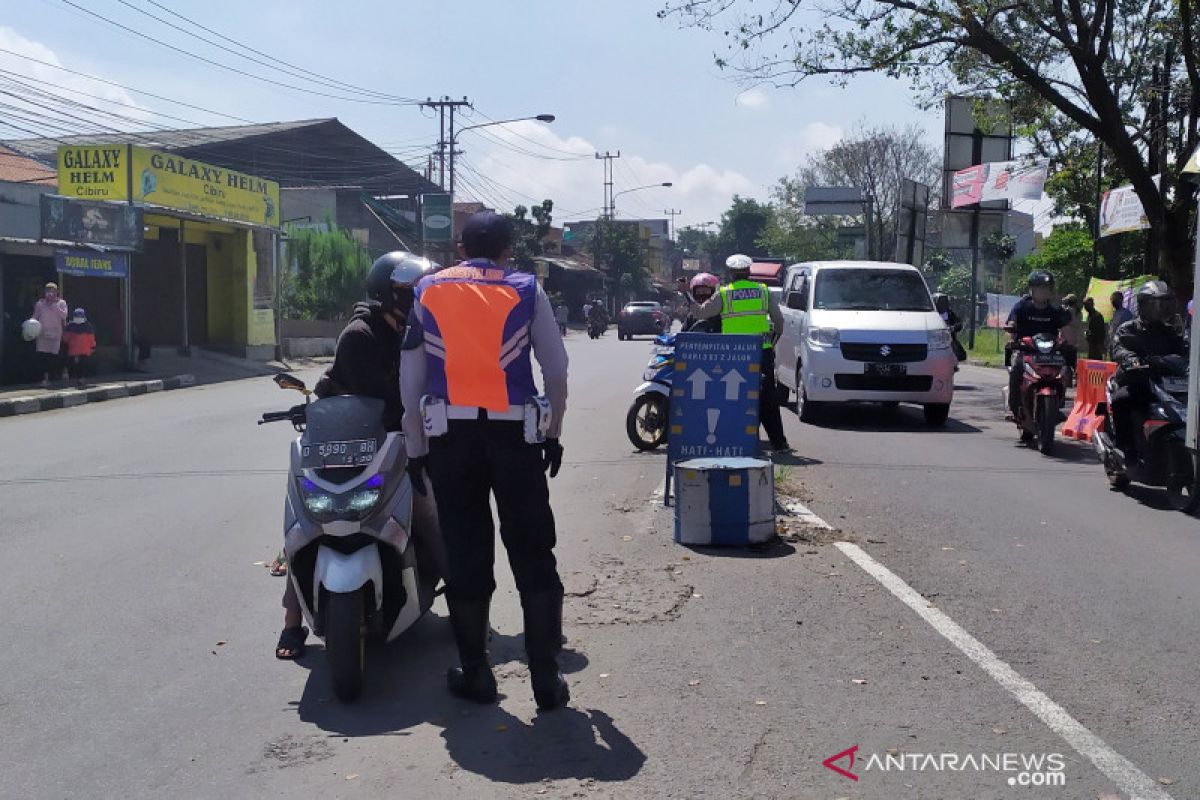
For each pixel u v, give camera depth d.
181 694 5.07
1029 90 19.34
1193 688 5.02
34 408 18.58
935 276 52.53
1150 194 17.38
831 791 4.00
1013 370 12.93
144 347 26.02
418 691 5.09
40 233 21.47
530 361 4.80
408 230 47.78
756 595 6.48
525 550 4.79
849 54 17.70
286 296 36.09
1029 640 5.69
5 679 5.28
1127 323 9.74
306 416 5.12
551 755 4.34
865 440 13.36
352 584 4.79
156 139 45.31
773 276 31.11
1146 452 9.20
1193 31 18.89
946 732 4.52
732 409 8.84
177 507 9.42
